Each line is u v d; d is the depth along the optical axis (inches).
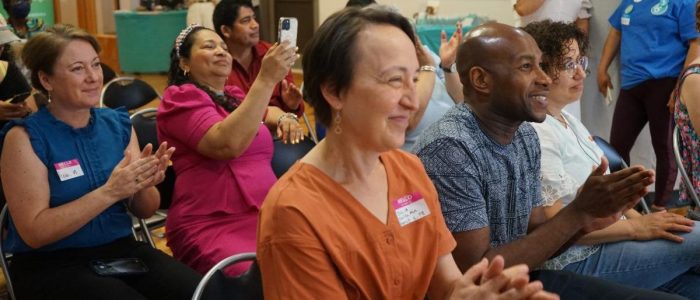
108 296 68.1
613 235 72.5
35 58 72.9
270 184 90.4
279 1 317.1
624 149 149.1
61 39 73.0
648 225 73.2
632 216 83.7
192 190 85.8
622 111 147.3
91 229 74.7
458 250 58.8
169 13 324.8
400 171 47.3
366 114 42.4
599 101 159.5
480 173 59.9
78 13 371.9
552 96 76.9
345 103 42.9
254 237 84.2
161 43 330.0
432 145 59.9
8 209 72.5
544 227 60.0
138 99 135.9
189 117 85.2
